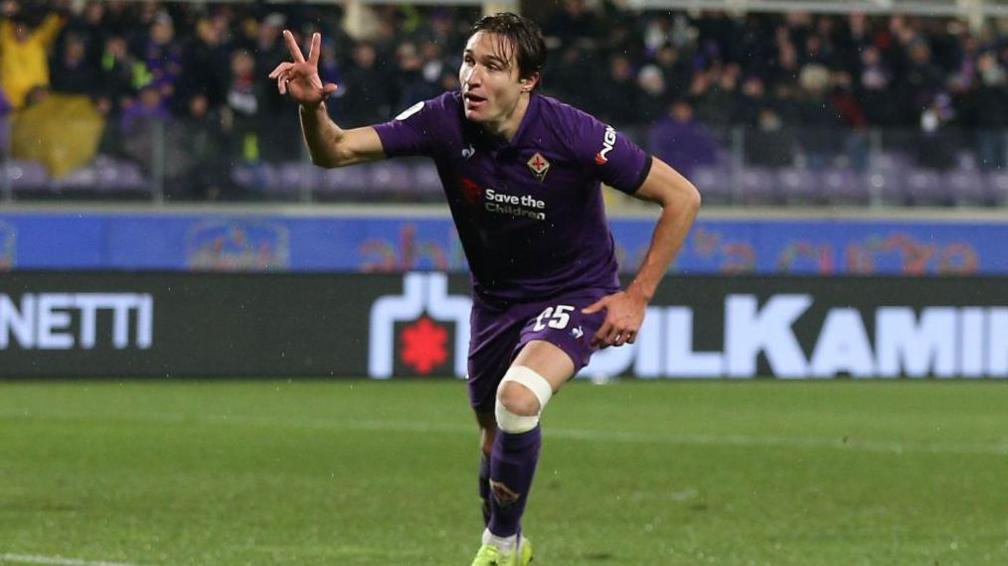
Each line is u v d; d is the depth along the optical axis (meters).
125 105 73.12
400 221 72.50
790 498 35.56
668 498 35.28
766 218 75.00
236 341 62.47
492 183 22.73
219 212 71.06
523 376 22.52
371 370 63.66
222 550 27.30
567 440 46.69
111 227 70.12
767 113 79.69
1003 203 77.94
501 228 23.16
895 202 77.12
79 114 70.94
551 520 31.83
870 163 77.00
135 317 61.66
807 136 76.31
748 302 66.06
